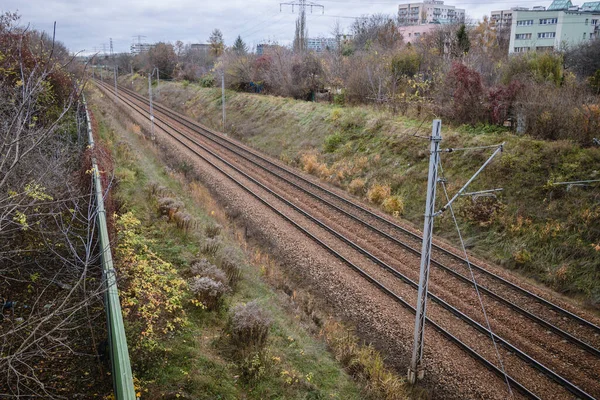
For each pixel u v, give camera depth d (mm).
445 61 34156
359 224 19859
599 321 13078
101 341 7078
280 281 14586
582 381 10438
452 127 24797
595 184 16688
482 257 17391
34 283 8305
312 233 18281
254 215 20031
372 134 27641
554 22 63688
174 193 20016
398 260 16469
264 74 47344
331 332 11992
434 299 13711
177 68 75562
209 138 37469
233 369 8859
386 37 57094
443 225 19719
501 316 13039
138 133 34719
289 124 35688
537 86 22766
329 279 14742
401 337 11875
